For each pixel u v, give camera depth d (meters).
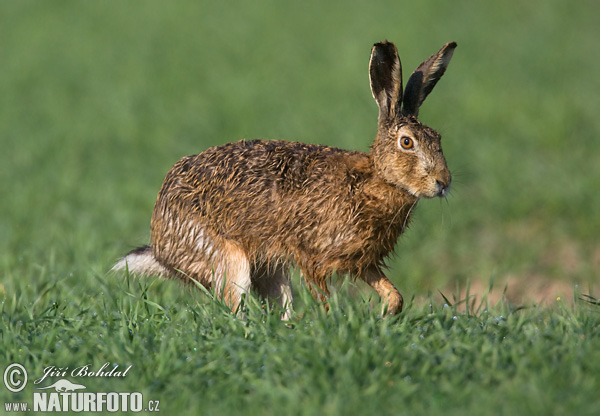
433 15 62.97
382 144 16.16
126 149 37.47
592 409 10.80
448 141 36.41
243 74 50.16
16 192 30.36
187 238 17.02
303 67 51.34
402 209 16.33
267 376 11.90
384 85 16.30
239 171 16.56
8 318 15.03
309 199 16.19
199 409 11.41
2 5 69.31
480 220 29.59
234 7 68.25
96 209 28.97
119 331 13.88
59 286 18.27
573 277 25.02
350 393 11.41
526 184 32.22
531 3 66.31
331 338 12.88
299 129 37.38
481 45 54.66
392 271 25.38
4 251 23.06
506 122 39.56
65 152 36.34
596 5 65.62
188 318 14.99
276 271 17.72
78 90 47.97
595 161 34.56
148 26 63.12
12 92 47.19
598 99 43.28
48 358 13.14
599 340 13.06
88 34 60.81
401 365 12.25
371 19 62.69
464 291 24.55
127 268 16.72
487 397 11.19
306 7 67.38
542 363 12.11
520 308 15.80
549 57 51.81
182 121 40.84
